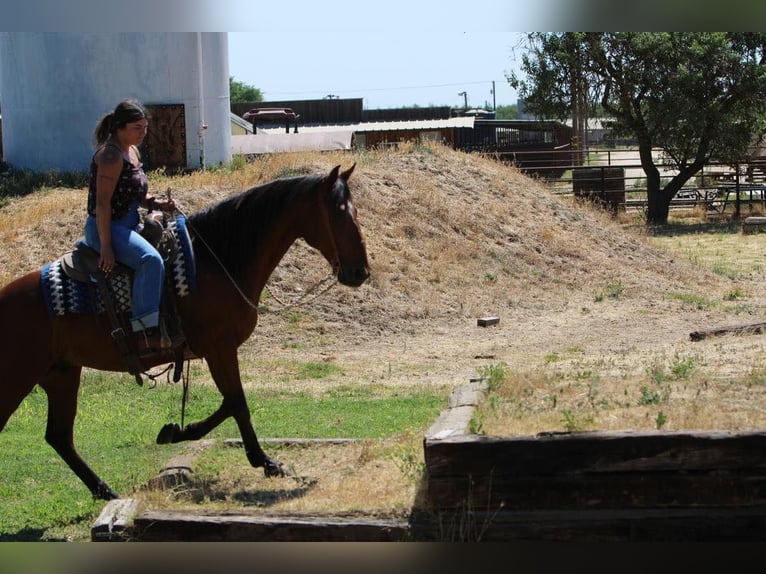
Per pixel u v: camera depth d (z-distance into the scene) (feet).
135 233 24.34
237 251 25.44
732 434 19.70
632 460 19.89
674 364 32.58
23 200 73.97
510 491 20.20
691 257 86.69
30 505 26.45
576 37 118.62
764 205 128.26
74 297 24.11
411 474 23.45
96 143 24.48
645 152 122.93
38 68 88.79
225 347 25.46
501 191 83.05
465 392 27.17
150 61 89.51
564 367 40.68
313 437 32.45
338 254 24.66
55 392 25.71
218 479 26.53
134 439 33.91
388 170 78.48
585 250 76.84
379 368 49.80
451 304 63.52
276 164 73.72
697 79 114.73
